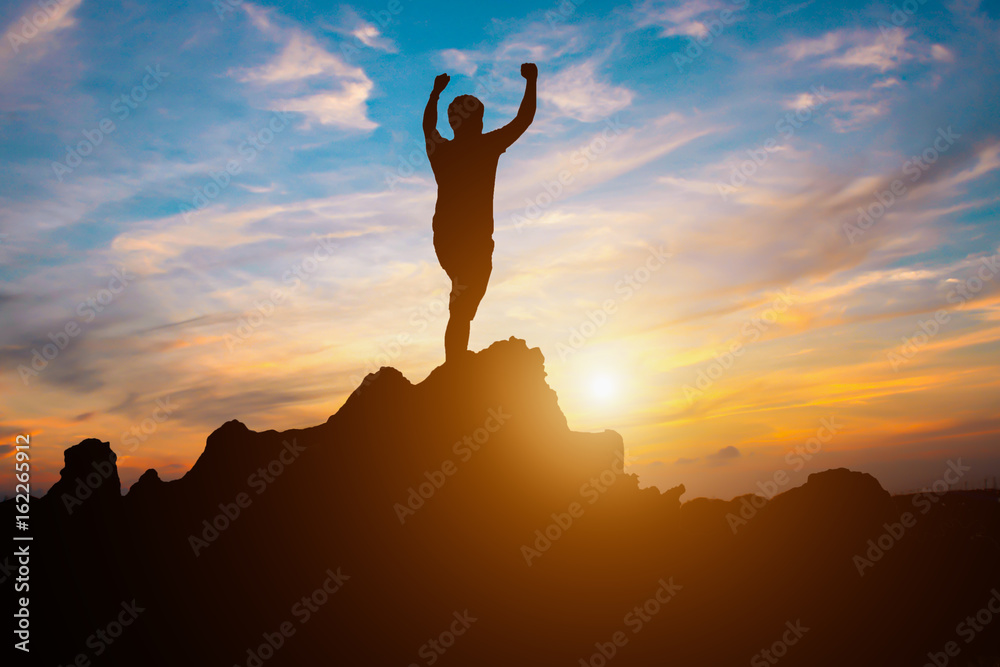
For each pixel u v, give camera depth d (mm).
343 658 15625
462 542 16781
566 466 18656
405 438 18234
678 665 16094
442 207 17734
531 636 15852
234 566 17109
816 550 19141
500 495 17531
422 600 16047
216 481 18719
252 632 16234
